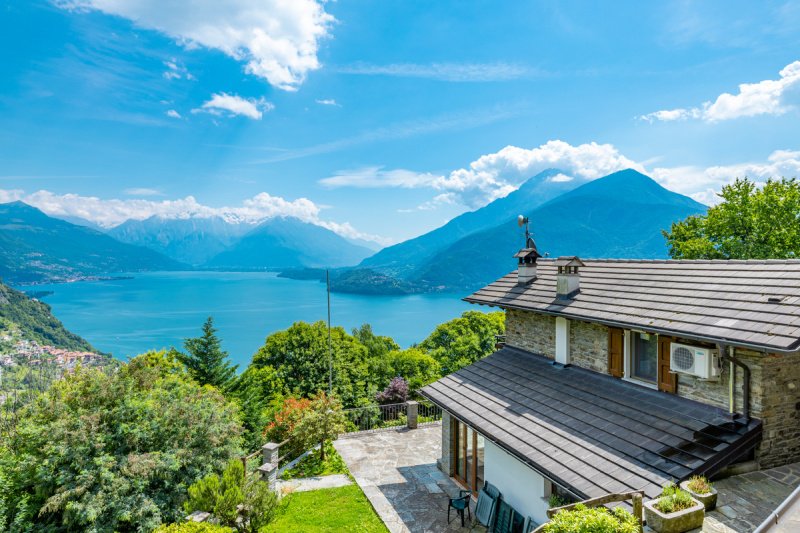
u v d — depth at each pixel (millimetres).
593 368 14000
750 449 9008
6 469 12375
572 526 6859
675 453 9047
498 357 17922
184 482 13320
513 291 18391
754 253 28625
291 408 20375
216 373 30375
